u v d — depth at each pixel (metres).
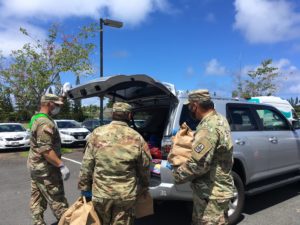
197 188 3.51
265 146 6.08
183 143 3.58
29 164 4.86
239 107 5.95
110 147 3.54
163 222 5.61
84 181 3.76
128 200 3.54
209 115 3.50
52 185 4.80
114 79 4.80
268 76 24.34
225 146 3.42
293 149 6.83
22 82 15.23
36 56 15.16
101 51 13.91
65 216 3.65
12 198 7.36
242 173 5.70
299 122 7.61
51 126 4.67
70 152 15.89
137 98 5.74
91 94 5.42
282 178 6.64
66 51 15.15
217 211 3.43
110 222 3.64
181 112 5.00
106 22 13.78
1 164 12.62
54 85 15.43
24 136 17.23
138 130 5.92
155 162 4.89
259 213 6.04
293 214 5.99
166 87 4.88
